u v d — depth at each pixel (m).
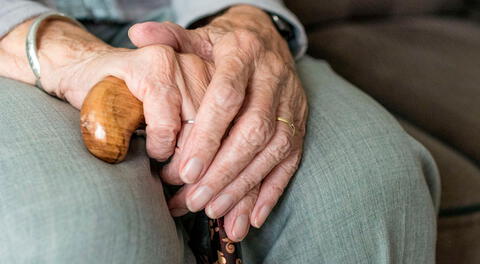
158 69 0.38
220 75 0.39
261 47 0.43
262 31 0.48
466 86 0.66
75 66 0.41
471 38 0.82
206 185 0.38
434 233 0.43
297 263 0.41
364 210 0.41
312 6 0.81
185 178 0.37
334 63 0.75
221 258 0.40
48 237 0.33
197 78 0.40
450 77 0.68
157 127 0.37
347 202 0.40
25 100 0.38
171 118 0.37
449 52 0.76
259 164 0.39
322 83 0.48
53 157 0.35
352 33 0.81
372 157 0.41
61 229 0.33
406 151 0.42
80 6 0.53
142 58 0.39
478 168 0.56
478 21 0.91
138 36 0.41
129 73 0.38
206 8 0.51
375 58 0.74
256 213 0.40
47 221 0.33
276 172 0.41
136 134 0.40
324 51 0.78
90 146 0.36
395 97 0.66
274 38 0.48
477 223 0.54
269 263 0.42
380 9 0.87
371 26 0.85
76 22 0.46
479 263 0.55
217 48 0.42
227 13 0.50
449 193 0.54
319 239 0.41
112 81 0.38
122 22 0.56
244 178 0.39
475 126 0.59
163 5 0.58
